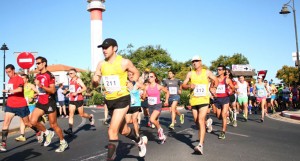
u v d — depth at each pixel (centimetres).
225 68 918
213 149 708
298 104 2272
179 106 2919
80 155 659
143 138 586
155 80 889
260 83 1409
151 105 876
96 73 512
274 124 1275
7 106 791
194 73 690
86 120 1555
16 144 844
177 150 696
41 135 833
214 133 987
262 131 1041
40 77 682
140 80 903
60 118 1836
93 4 5428
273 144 779
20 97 807
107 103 504
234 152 673
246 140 843
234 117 1192
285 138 885
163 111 2341
